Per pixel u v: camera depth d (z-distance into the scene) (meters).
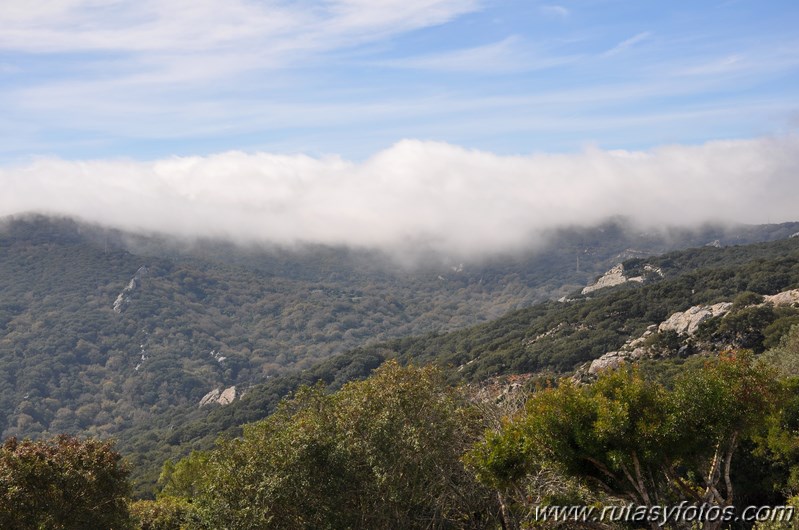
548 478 18.83
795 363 28.97
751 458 19.83
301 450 18.22
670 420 14.16
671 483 15.71
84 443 18.88
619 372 15.74
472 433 20.58
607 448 14.48
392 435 19.00
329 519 18.22
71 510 17.45
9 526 16.22
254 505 17.89
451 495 20.17
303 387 21.38
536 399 15.99
